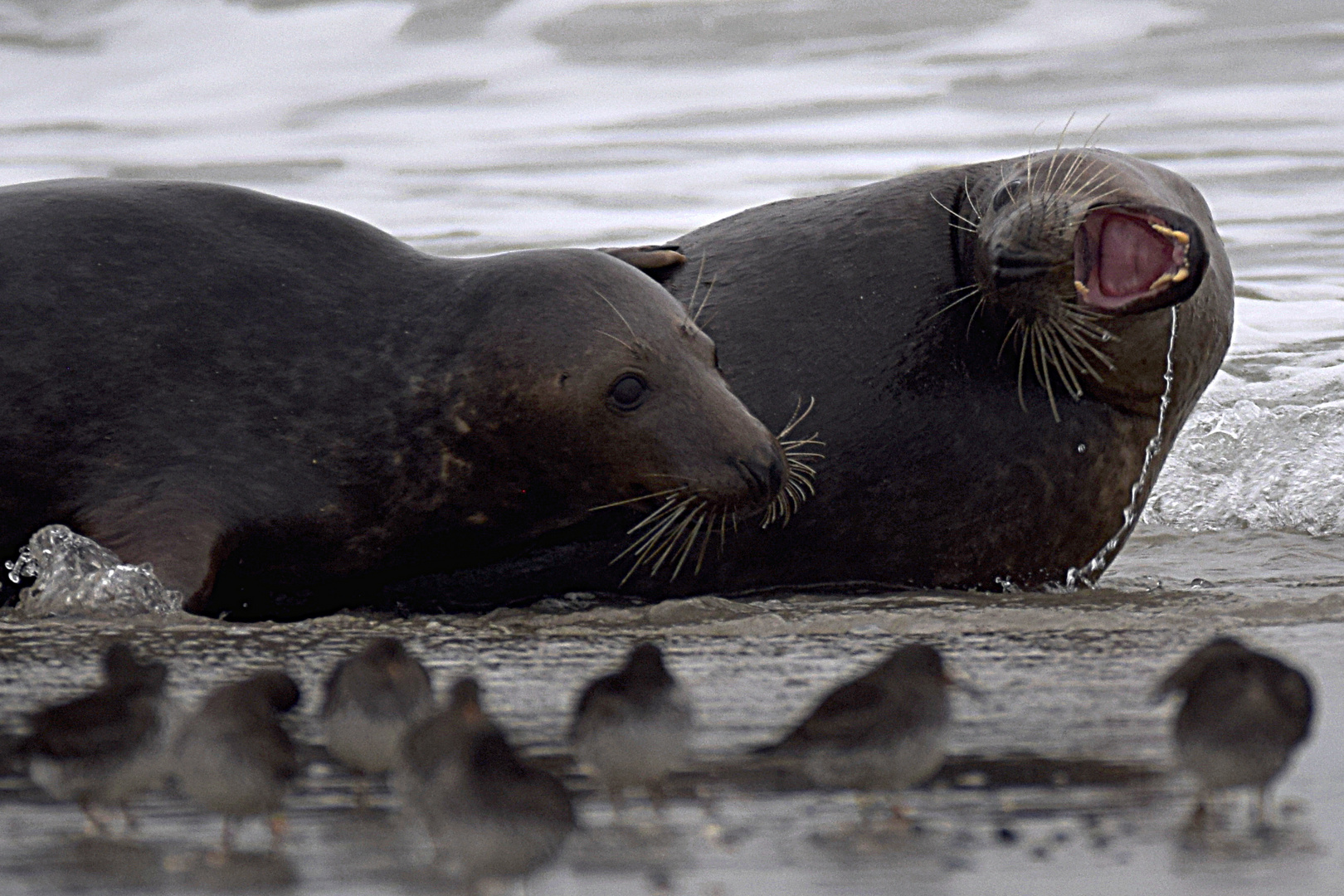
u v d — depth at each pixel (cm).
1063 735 1903
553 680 2238
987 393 3228
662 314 2950
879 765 1578
